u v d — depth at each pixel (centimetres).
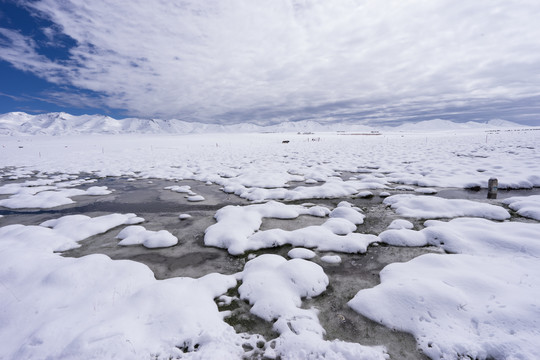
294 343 270
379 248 512
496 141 3047
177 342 283
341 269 440
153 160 2217
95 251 536
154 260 493
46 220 748
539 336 255
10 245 532
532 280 354
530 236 496
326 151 2709
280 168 1588
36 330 299
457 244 486
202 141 5550
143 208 855
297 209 780
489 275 376
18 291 373
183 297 357
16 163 2083
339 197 926
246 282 391
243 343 284
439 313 301
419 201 757
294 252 493
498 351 247
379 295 338
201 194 1038
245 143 4738
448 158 1705
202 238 593
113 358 254
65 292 371
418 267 412
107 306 342
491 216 638
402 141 4088
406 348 271
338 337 290
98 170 1723
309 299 360
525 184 968
